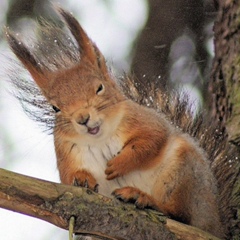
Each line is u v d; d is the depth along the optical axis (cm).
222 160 1063
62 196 848
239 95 1094
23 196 836
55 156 1018
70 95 973
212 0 1309
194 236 903
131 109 1002
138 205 916
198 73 1376
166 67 1367
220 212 1020
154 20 1388
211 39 1393
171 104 1145
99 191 998
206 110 1189
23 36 1067
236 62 1114
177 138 1001
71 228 845
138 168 983
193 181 977
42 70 1016
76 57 1056
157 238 896
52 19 1165
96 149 991
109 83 1009
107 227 877
